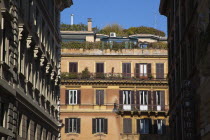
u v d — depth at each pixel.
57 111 79.75
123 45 114.81
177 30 71.31
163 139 108.81
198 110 51.38
